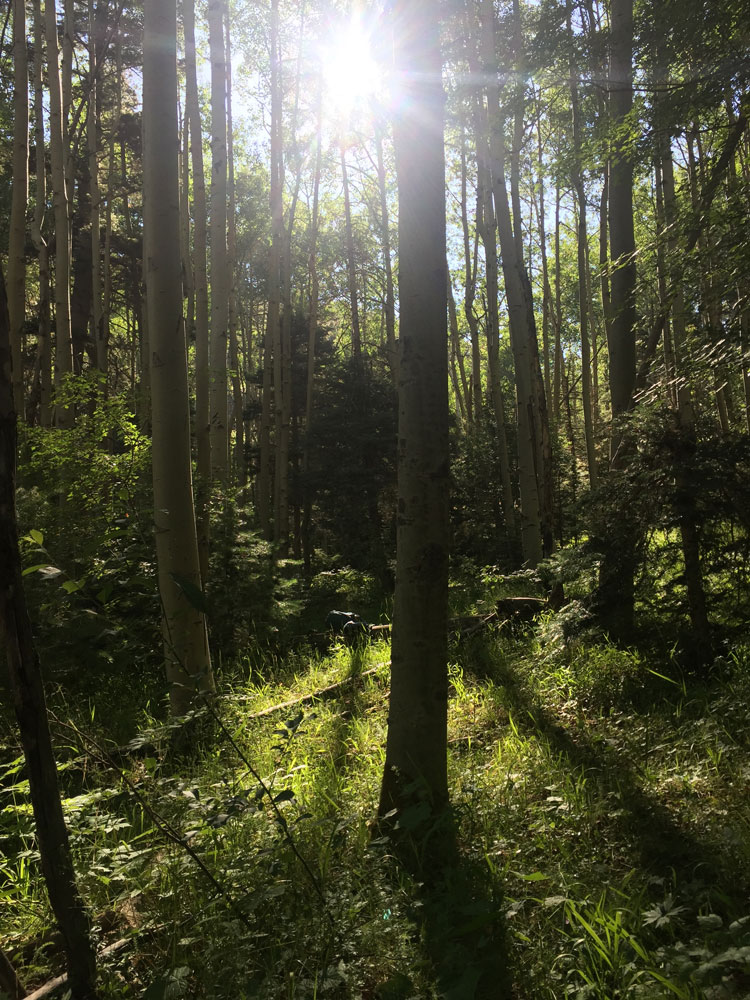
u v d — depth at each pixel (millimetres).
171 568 4988
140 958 2670
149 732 3660
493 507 16891
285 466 16359
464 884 2818
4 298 1825
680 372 5703
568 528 13555
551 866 2990
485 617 8234
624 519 5527
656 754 3984
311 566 16141
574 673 5453
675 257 5730
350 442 16375
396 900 2756
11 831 3646
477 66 9047
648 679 5180
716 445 5285
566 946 2480
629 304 6559
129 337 23797
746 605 5289
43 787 2029
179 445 5020
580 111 10164
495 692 5359
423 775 3396
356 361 17516
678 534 5574
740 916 2449
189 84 9766
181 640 4980
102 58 15289
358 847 3281
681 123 5926
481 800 3578
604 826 3314
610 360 7219
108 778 3893
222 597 7844
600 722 4648
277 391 16516
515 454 17391
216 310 9656
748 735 3912
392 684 3516
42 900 3082
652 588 5602
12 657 1948
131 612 6438
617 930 2418
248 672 7160
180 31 16203
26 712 1981
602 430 6395
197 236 10102
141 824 3629
